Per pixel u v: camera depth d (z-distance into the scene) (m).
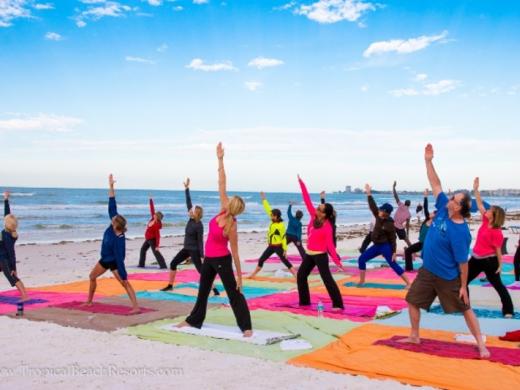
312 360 6.16
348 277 13.52
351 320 8.27
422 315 8.63
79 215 50.12
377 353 6.30
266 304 9.75
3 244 10.36
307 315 8.69
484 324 7.96
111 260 9.05
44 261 18.52
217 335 7.25
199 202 91.31
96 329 7.80
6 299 10.59
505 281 12.70
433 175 6.67
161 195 128.50
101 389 5.32
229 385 5.36
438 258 6.29
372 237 11.59
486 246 8.45
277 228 13.37
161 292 11.28
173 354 6.48
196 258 11.15
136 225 40.84
